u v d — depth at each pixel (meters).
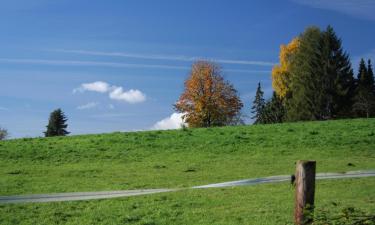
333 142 37.03
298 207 9.80
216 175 26.27
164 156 33.81
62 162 32.31
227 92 72.56
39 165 31.17
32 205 18.34
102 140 40.12
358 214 7.98
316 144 36.62
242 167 28.83
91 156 34.25
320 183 22.14
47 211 17.56
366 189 20.77
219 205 18.36
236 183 19.98
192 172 27.50
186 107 72.44
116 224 15.97
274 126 46.59
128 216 16.75
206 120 73.12
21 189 22.59
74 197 19.11
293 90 91.56
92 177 26.30
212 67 72.12
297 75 90.75
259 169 27.97
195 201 18.95
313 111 87.31
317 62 88.88
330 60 88.38
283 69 97.75
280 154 33.56
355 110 90.50
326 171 26.31
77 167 30.12
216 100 71.94
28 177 26.45
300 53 93.25
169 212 17.31
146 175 26.69
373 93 98.56
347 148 35.03
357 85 95.38
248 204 18.39
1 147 37.81
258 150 35.06
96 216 16.88
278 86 98.62
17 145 38.81
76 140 40.91
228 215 16.77
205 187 19.78
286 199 19.20
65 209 17.91
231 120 73.88
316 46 90.25
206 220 16.14
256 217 16.42
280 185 22.22
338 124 46.25
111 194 19.92
